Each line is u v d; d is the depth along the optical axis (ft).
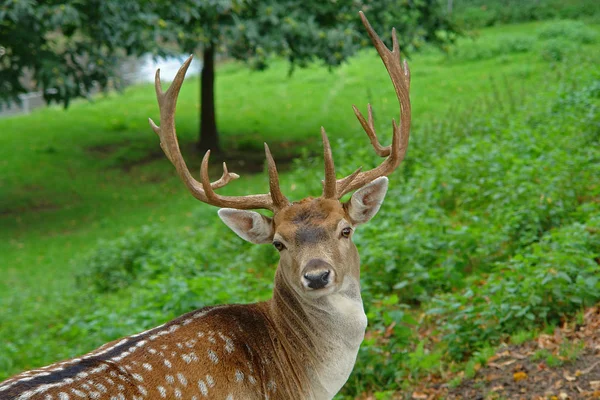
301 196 44.42
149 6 55.93
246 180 62.85
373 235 31.65
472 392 20.74
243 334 15.25
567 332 22.24
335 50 62.03
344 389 22.56
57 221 58.49
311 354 15.61
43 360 27.89
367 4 64.34
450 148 44.11
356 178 17.07
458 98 75.25
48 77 55.21
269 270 35.19
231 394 14.35
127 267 40.88
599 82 49.03
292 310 15.69
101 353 13.53
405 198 34.99
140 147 76.69
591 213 28.73
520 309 22.98
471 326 23.45
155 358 13.70
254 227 16.14
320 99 88.84
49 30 54.65
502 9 117.29
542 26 103.81
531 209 29.68
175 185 65.16
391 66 17.46
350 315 15.53
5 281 45.52
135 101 99.14
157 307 27.30
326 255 14.76
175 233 47.32
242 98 94.73
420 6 70.23
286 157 70.18
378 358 22.71
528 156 36.22
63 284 42.22
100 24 55.21
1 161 73.00
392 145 17.11
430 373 22.41
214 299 25.80
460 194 36.42
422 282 27.76
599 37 89.81
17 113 104.06
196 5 56.03
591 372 20.06
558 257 23.67
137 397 12.96
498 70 84.84
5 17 53.01
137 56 56.13
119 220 56.90
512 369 21.17
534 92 58.59
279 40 60.03
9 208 61.87
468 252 28.89
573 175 31.50
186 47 57.82
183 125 82.48
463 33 75.56
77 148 76.79
